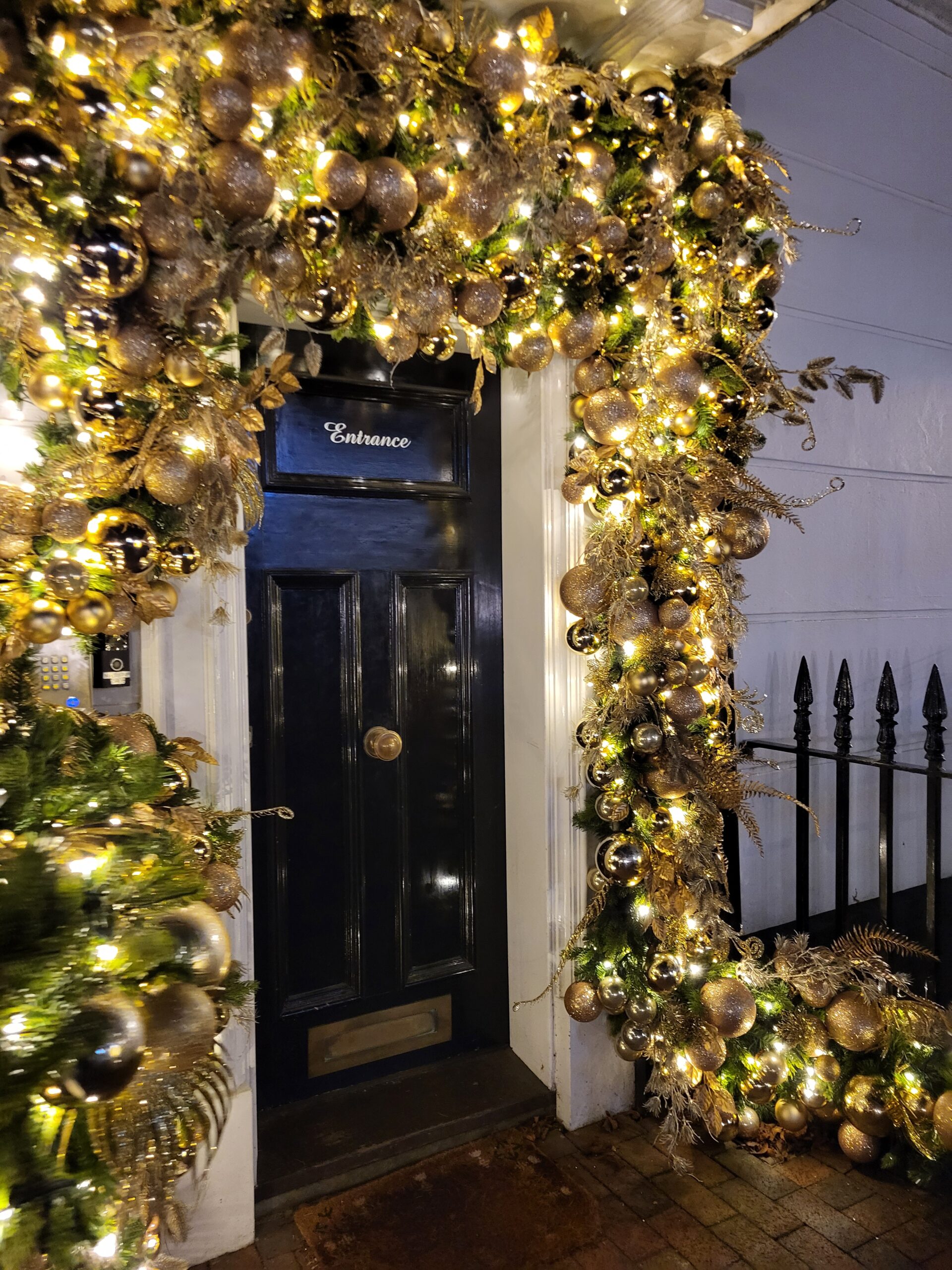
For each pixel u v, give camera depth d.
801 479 3.23
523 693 2.69
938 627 3.68
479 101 1.67
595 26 2.07
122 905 1.21
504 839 2.84
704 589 2.22
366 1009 2.64
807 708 2.69
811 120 3.16
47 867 1.12
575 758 2.53
